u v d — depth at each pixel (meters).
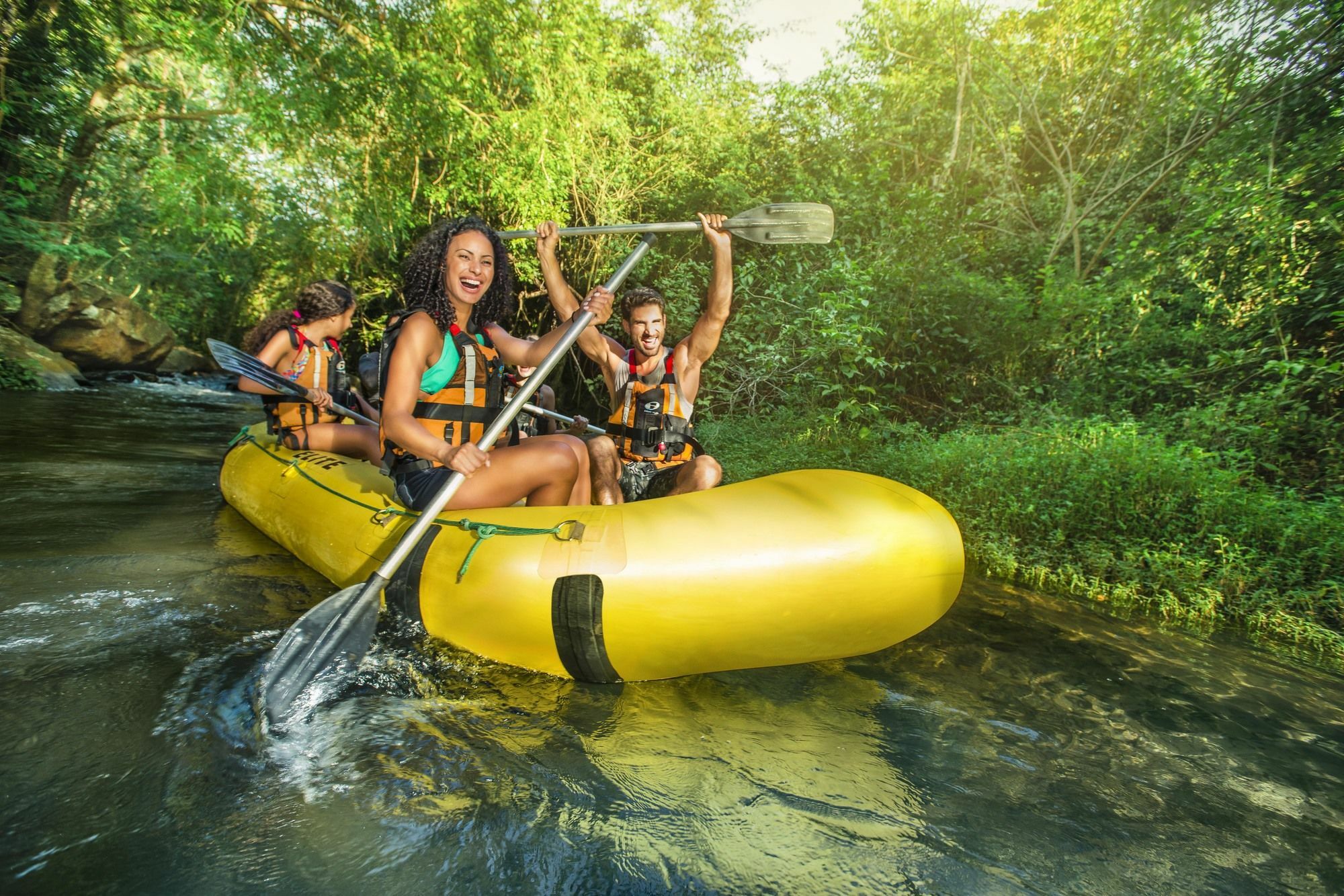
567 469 2.52
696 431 6.92
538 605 2.10
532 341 2.68
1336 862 1.53
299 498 3.04
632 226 2.91
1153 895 1.40
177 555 2.99
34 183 9.87
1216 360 5.12
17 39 9.52
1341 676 2.60
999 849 1.51
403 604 2.29
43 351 10.38
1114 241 7.15
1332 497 3.73
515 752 1.75
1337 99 5.35
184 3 8.77
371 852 1.37
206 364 15.48
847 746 1.89
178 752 1.63
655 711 2.01
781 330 6.96
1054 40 8.50
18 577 2.60
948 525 2.30
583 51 9.57
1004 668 2.47
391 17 8.74
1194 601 3.20
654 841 1.46
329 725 1.82
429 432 2.31
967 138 8.88
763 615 2.09
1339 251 4.93
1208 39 6.26
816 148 10.21
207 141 10.12
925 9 8.95
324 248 11.07
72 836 1.35
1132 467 3.95
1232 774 1.87
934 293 6.54
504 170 9.12
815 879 1.38
